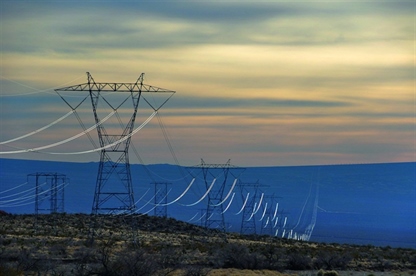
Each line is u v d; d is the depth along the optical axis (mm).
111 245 152625
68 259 123062
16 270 101438
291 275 120625
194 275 109062
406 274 132625
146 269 100875
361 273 130500
